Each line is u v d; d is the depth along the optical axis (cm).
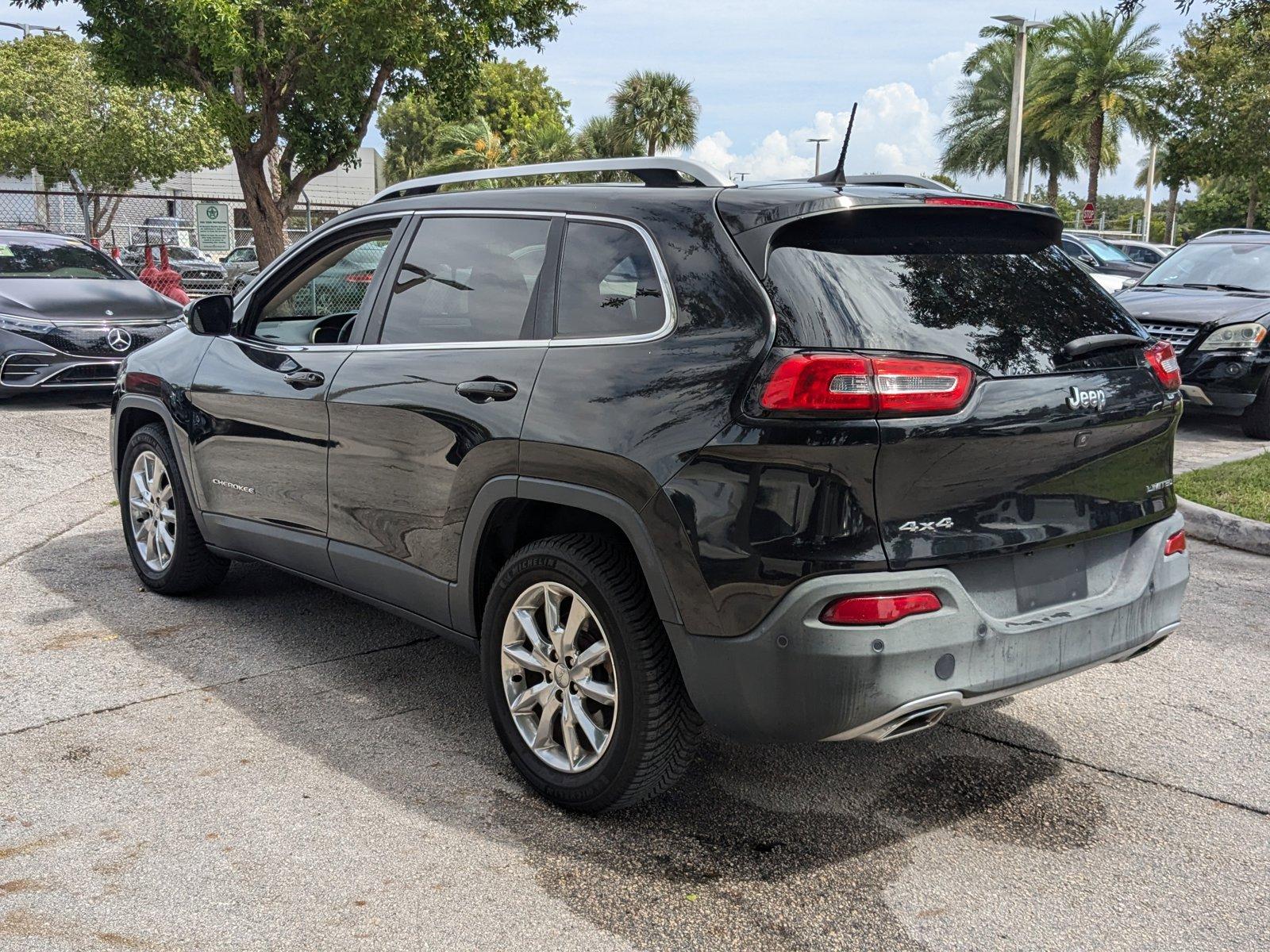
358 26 1800
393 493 387
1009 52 4700
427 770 362
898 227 314
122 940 269
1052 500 310
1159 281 1141
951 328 297
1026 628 301
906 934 277
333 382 410
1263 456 861
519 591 342
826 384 271
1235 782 362
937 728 402
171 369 511
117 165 3559
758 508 279
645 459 299
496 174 388
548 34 2153
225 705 411
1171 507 354
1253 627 511
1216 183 5981
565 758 338
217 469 481
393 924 278
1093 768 371
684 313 307
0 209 3634
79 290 1120
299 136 2023
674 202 325
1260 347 967
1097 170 4644
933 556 284
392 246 414
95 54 2005
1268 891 299
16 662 449
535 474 330
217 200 2058
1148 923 283
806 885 298
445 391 362
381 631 496
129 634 484
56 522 666
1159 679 450
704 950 269
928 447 279
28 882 293
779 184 329
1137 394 327
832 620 275
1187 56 3428
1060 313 323
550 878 300
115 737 382
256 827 324
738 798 347
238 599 536
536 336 346
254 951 266
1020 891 297
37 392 1070
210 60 1981
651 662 308
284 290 470
